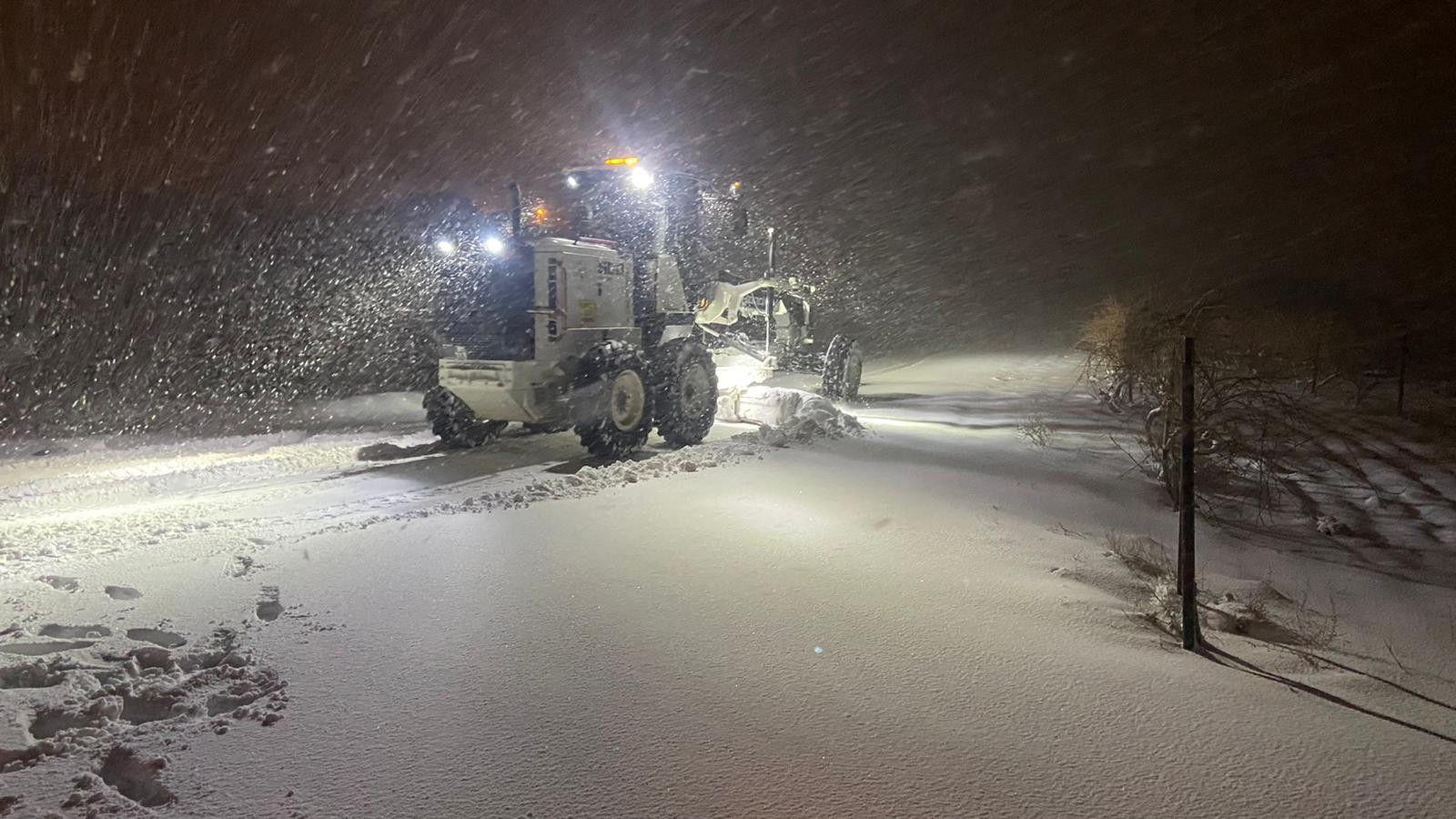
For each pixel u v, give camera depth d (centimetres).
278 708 393
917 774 352
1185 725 401
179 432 1419
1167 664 475
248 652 447
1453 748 394
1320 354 1534
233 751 360
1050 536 729
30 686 412
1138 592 609
